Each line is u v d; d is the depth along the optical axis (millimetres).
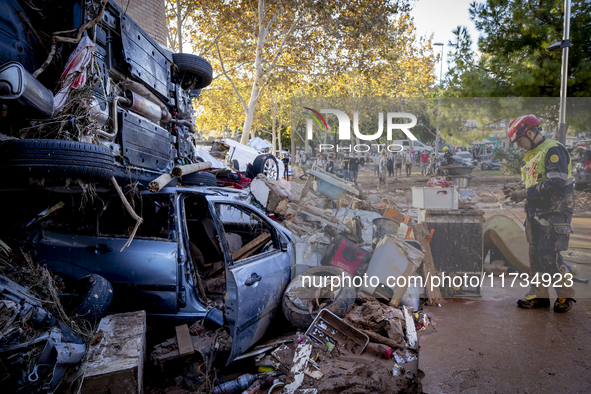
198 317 3195
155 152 4059
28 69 2861
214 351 2959
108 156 2789
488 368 2328
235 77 26531
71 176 2527
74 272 3168
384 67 19812
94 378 2172
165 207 3670
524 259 2863
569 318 2766
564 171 2564
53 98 2719
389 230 2840
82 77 2898
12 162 2408
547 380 2160
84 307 2723
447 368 2359
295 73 20672
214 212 3277
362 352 2912
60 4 3055
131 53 3639
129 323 2789
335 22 19500
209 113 29266
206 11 20547
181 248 3252
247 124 20500
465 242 2771
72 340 2342
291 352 2936
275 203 5230
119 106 3453
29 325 2178
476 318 2828
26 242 3205
